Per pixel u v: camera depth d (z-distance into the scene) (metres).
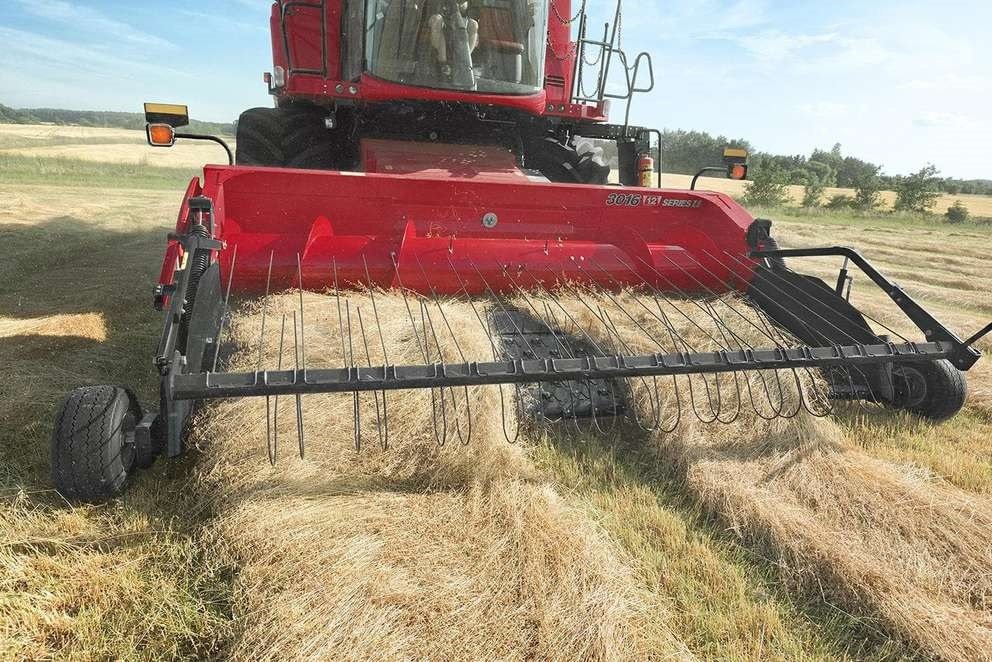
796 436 3.48
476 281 4.62
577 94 6.33
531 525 2.71
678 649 2.26
